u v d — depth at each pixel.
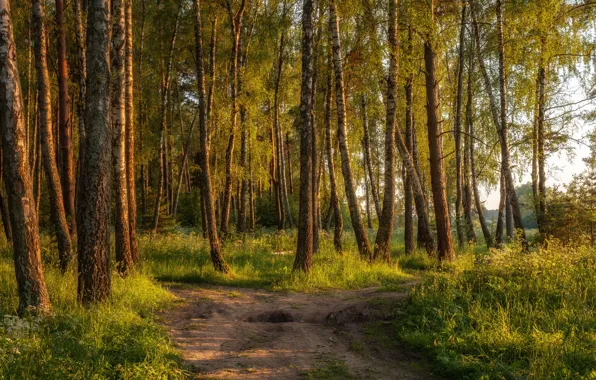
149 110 26.84
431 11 15.88
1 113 6.92
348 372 6.32
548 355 5.60
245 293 11.56
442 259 16.25
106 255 8.14
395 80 15.75
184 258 14.94
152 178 38.16
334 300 10.66
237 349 7.22
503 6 17.27
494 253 10.82
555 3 14.83
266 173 23.58
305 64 13.20
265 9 21.11
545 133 18.36
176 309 9.54
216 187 22.41
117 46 11.38
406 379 6.12
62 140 14.42
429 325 7.88
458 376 5.96
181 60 24.47
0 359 4.94
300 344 7.57
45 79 11.56
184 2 22.72
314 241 18.67
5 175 6.98
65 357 5.40
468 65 24.52
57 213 11.12
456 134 22.73
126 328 6.81
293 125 29.75
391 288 11.27
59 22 14.27
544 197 17.88
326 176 33.28
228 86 21.59
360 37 16.98
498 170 22.50
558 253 10.84
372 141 32.69
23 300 7.01
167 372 5.62
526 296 8.30
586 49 16.92
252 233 23.36
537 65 16.50
